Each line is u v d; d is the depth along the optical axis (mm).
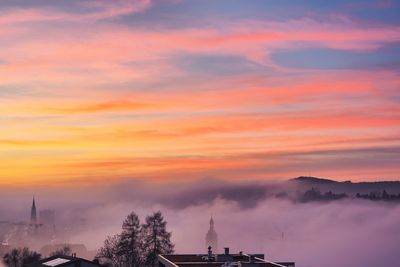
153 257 161375
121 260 162125
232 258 118000
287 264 109375
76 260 147875
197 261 123500
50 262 154250
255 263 102125
